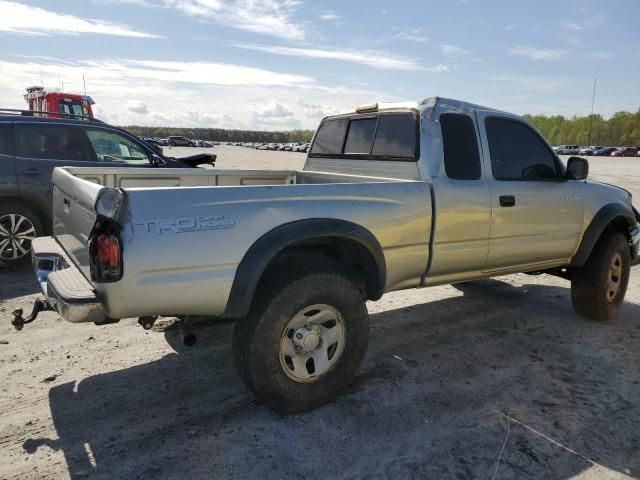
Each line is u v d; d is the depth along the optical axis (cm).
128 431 296
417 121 392
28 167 616
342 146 485
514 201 419
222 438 291
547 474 267
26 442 283
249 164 3159
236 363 309
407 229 356
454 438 296
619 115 12019
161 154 735
